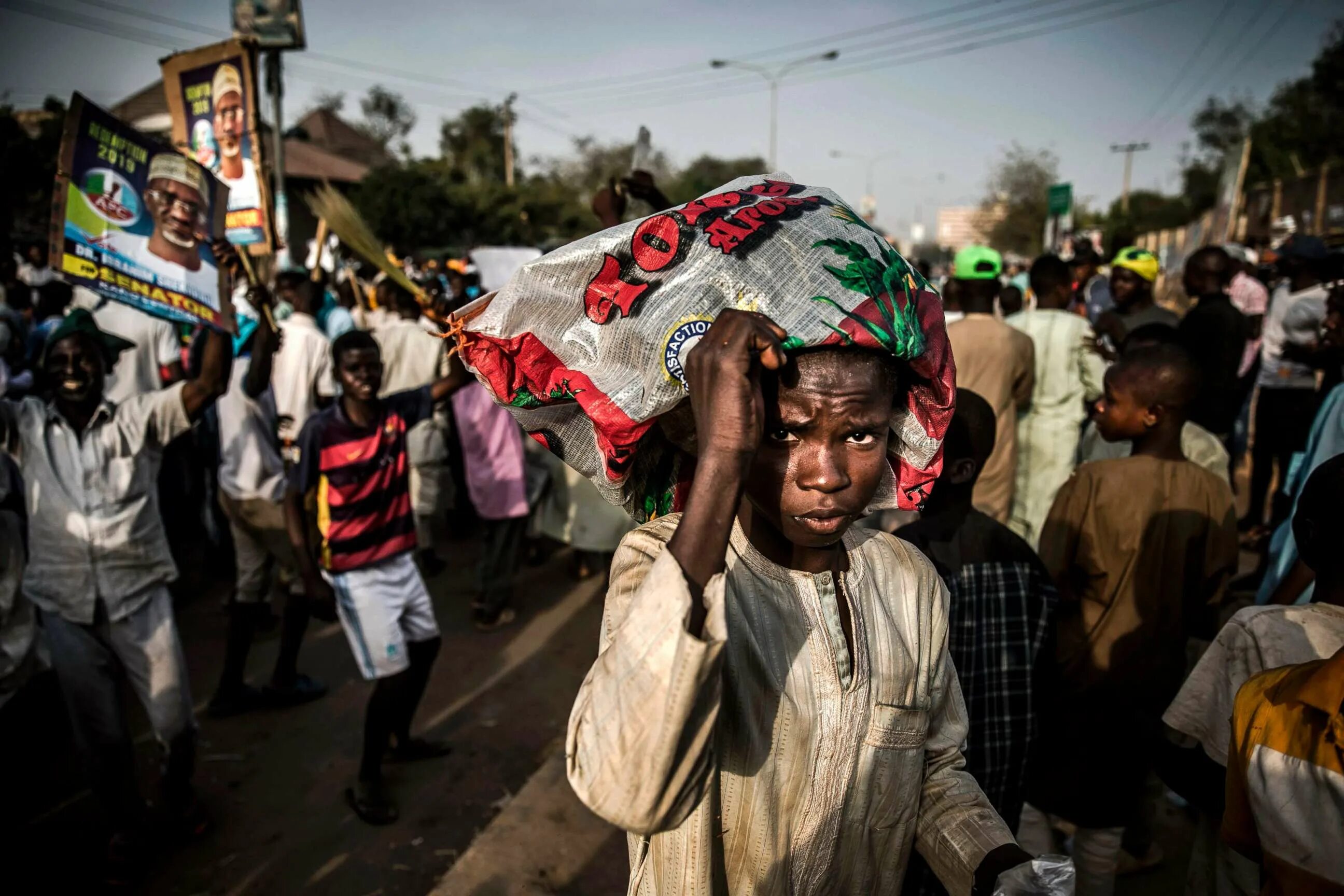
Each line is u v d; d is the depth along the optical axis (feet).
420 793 11.43
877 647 3.87
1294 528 5.51
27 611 10.55
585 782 2.93
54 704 13.70
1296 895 4.40
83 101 8.46
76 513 9.23
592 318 3.57
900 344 3.24
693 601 2.81
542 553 20.24
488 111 158.51
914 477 3.95
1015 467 13.80
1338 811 4.24
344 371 10.40
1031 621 6.86
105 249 8.80
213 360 9.69
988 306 13.74
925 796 4.24
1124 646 8.15
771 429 3.25
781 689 3.59
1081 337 14.93
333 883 9.79
